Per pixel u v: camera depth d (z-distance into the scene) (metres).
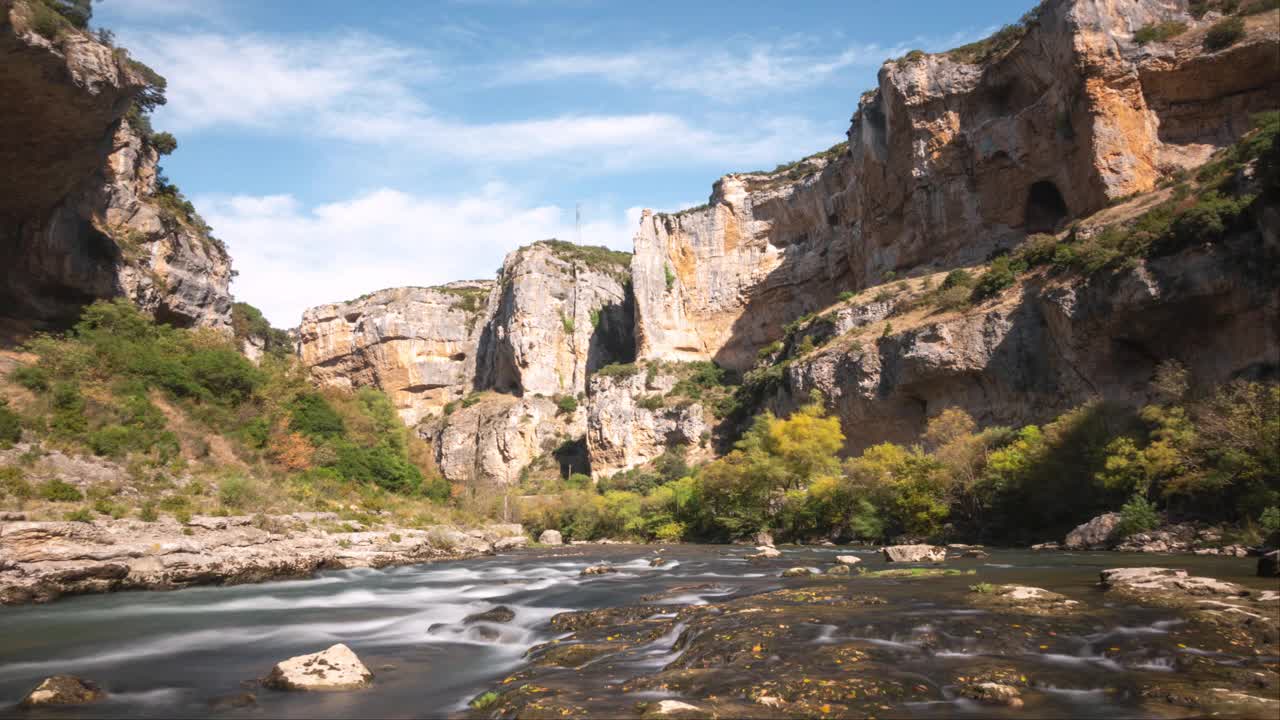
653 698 9.41
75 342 37.28
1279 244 36.75
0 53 30.00
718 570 27.81
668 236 115.50
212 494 31.39
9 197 39.75
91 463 28.98
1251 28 55.81
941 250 75.62
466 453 117.38
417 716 9.99
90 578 21.91
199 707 10.68
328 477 42.38
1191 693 8.59
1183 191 50.00
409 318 138.12
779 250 107.31
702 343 111.38
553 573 29.17
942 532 44.03
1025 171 68.69
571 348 123.44
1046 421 51.22
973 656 10.72
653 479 87.75
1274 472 28.16
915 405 62.25
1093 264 47.44
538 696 9.70
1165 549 29.52
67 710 10.61
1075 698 8.87
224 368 41.66
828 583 19.56
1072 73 60.97
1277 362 36.91
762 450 63.16
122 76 35.66
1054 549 33.84
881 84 80.19
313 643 15.55
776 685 9.47
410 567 32.31
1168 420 33.44
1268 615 11.83
